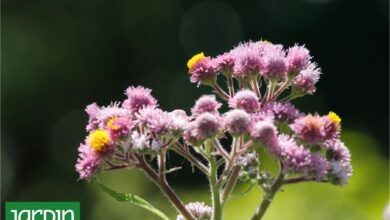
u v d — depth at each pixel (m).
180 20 29.28
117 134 7.02
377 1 32.03
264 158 11.68
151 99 7.45
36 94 25.97
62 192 25.50
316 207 13.52
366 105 31.58
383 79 31.70
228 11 31.02
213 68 7.74
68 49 26.80
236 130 6.88
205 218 7.45
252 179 6.98
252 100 7.11
